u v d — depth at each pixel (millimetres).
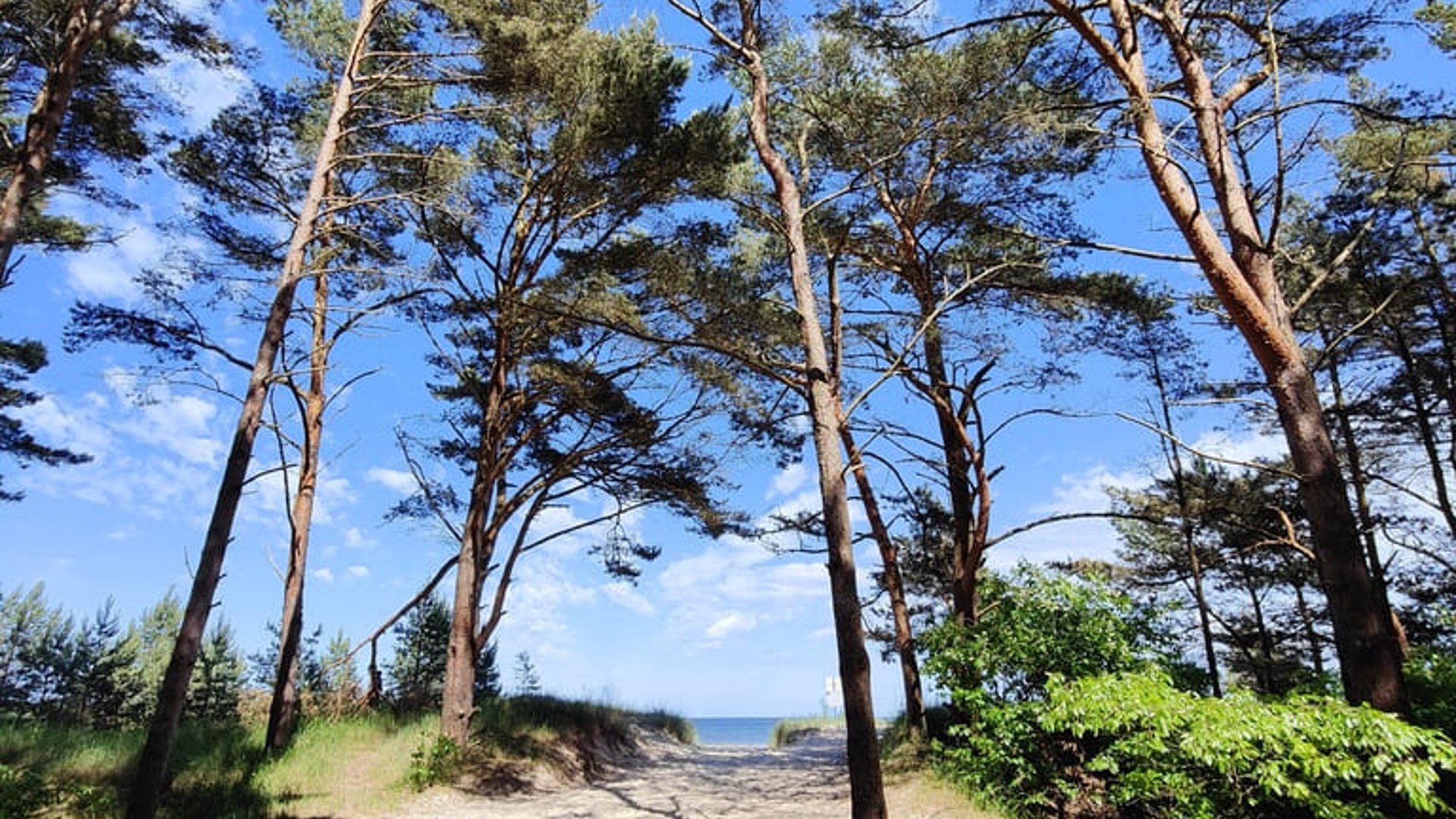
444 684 13781
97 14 10750
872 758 7156
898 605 14766
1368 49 9953
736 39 11320
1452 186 13945
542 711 17469
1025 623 9883
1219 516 16578
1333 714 6184
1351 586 7395
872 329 15102
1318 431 7891
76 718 20672
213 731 14594
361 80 12016
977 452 12625
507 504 15922
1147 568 22531
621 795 12766
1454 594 17172
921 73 9914
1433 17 11258
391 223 14273
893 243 14133
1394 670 7109
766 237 13836
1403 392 17000
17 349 19469
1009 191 12422
